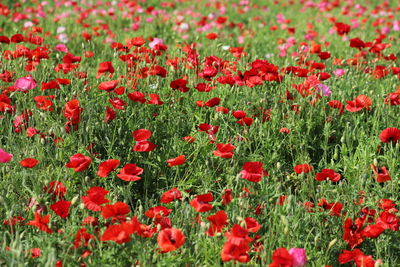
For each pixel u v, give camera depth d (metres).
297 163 4.80
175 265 3.20
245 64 6.56
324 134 4.92
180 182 4.25
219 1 15.09
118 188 3.96
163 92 5.45
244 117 4.85
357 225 3.54
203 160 4.52
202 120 5.07
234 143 4.67
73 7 11.89
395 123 5.42
